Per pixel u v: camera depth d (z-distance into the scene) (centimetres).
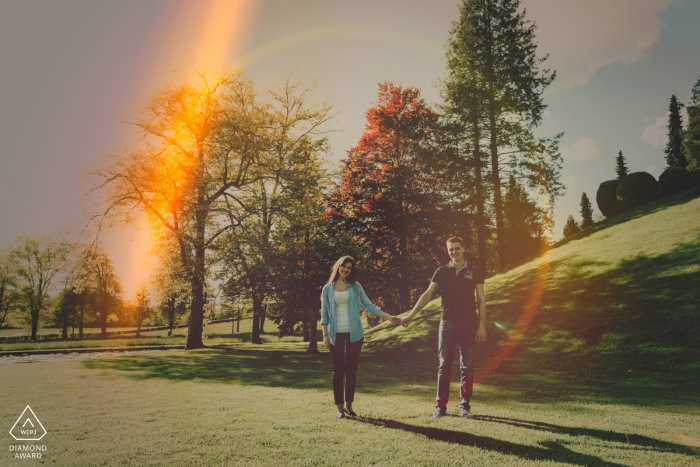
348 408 489
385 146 3097
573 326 1254
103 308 5438
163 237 2034
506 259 2497
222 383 852
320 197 2164
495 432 401
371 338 1923
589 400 594
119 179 2125
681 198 1834
